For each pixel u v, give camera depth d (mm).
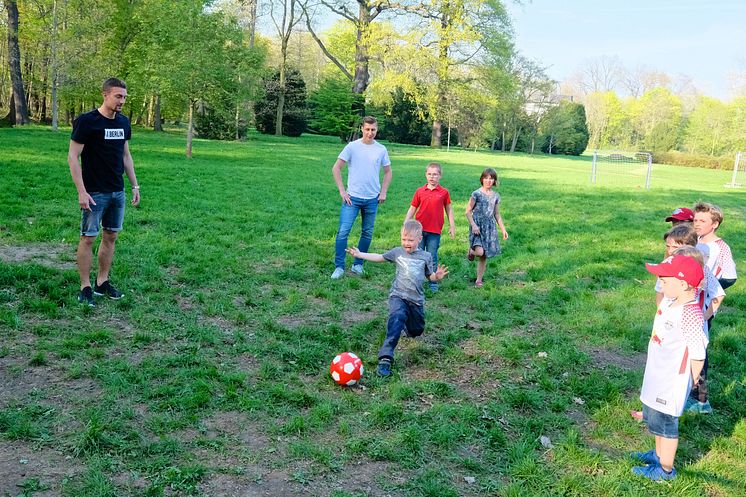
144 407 3918
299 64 64312
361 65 46219
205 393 4094
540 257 9602
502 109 54219
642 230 12773
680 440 4172
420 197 7582
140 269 6961
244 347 5059
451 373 5004
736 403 4738
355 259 7914
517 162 38375
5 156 15992
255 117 50562
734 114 51000
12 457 3246
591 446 3994
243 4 38750
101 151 5523
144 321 5445
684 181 31203
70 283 6180
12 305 5496
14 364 4355
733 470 3785
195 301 6164
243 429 3783
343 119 46969
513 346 5590
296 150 32094
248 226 10117
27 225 8594
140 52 31438
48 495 2961
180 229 9422
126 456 3354
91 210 5527
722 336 6234
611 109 86250
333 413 4074
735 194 23719
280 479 3297
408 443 3738
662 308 3656
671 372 3521
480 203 7754
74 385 4129
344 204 7652
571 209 15359
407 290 5141
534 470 3570
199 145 29828
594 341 6008
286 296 6688
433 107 44688
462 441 3877
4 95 43344
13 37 31156
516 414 4336
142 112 44250
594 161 25844
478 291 7574
